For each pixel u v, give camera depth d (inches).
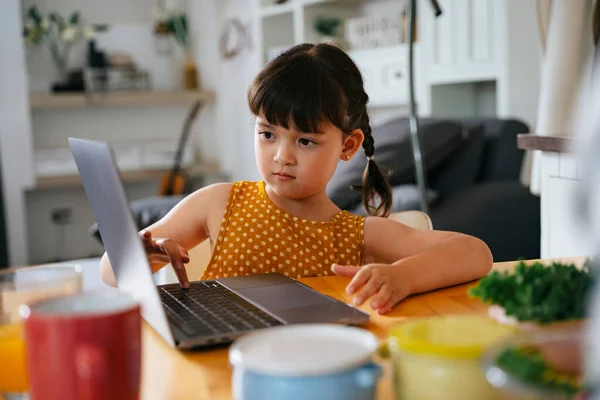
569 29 79.7
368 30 156.6
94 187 31.1
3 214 181.8
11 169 189.3
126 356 20.0
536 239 106.3
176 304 33.6
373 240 52.4
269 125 49.1
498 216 103.3
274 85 48.1
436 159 108.4
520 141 73.5
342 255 52.4
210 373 25.6
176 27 219.0
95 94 199.3
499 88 119.8
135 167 206.4
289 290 36.3
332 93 49.0
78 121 215.2
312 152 49.2
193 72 217.8
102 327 19.5
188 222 55.5
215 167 215.3
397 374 20.2
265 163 50.3
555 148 67.9
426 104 136.6
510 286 27.7
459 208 102.6
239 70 201.0
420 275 37.3
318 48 52.4
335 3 173.6
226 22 205.2
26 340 20.2
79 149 31.0
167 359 27.1
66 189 215.2
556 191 68.9
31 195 211.5
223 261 53.1
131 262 30.0
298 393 17.7
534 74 119.9
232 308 32.6
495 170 112.6
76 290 25.6
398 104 159.8
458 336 20.9
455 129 109.6
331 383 17.8
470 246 41.9
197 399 23.2
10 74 187.5
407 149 107.4
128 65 212.1
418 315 33.0
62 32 202.8
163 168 209.5
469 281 40.3
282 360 18.4
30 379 20.1
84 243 218.2
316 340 20.3
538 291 26.9
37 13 208.4
